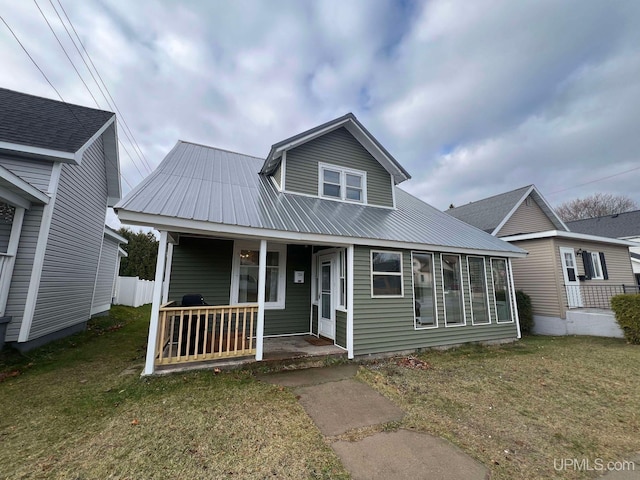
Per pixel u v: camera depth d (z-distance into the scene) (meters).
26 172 6.27
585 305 10.83
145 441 2.88
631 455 2.89
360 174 9.20
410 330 6.83
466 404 4.04
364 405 3.92
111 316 11.82
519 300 10.74
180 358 4.83
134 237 20.75
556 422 3.56
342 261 6.73
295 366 5.48
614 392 4.55
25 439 2.89
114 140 9.20
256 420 3.39
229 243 7.32
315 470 2.53
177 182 6.29
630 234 19.09
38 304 6.28
